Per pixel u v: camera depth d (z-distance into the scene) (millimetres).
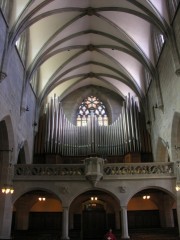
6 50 19297
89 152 30484
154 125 27188
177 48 19234
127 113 31688
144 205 28906
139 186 21766
